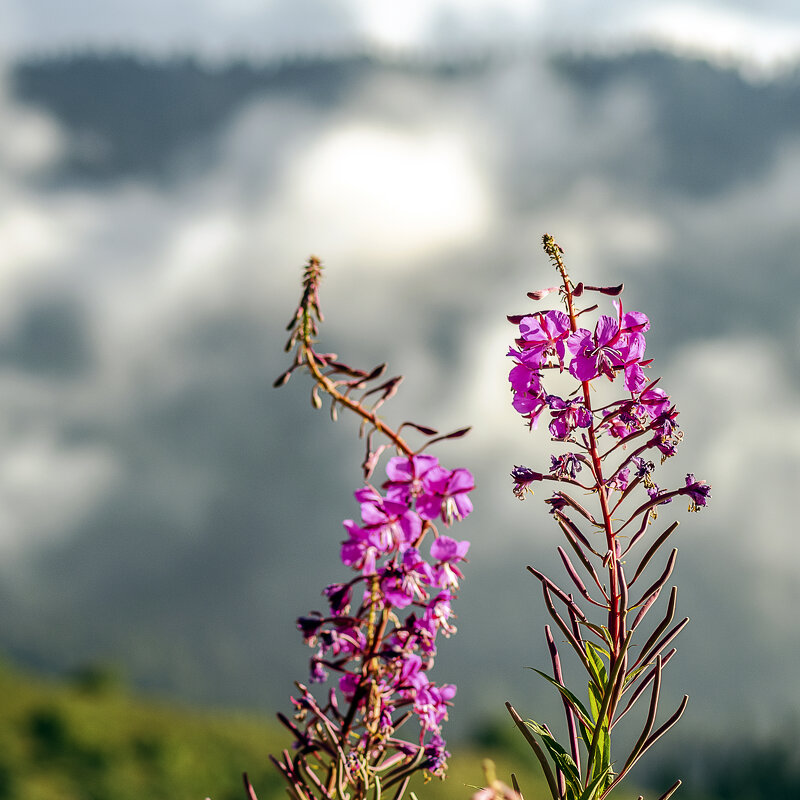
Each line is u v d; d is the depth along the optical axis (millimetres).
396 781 2100
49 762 40844
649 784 91750
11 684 51406
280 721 2096
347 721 2068
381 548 2072
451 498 2072
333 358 1918
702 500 2250
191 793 39844
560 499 2312
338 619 2064
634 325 2373
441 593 2070
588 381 2346
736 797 85375
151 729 45844
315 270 1912
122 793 37781
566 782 2254
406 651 2072
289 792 2074
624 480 2322
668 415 2270
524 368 2379
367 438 1963
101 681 59281
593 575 2293
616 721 2275
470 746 44562
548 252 2410
